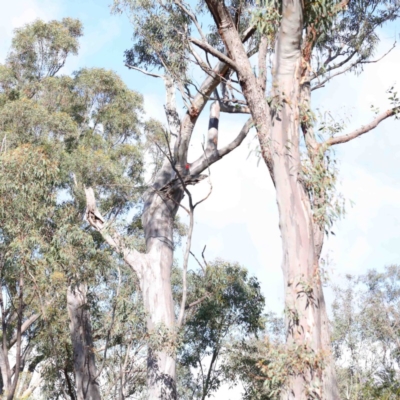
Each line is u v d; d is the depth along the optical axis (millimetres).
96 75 28203
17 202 16281
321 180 10766
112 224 18266
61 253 16812
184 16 17656
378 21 16297
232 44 12172
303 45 11578
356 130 11375
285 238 10531
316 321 10117
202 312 22969
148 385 17094
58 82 28344
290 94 11047
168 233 19156
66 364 20812
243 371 22359
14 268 16328
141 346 17219
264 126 11430
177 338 16578
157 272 18422
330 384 10188
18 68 29938
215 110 19984
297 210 10562
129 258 18547
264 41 13750
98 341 22500
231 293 23125
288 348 9938
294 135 10914
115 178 24766
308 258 10383
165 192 19203
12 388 16031
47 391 22344
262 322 23578
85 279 17781
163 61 18266
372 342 25297
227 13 12180
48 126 25312
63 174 23438
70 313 20562
